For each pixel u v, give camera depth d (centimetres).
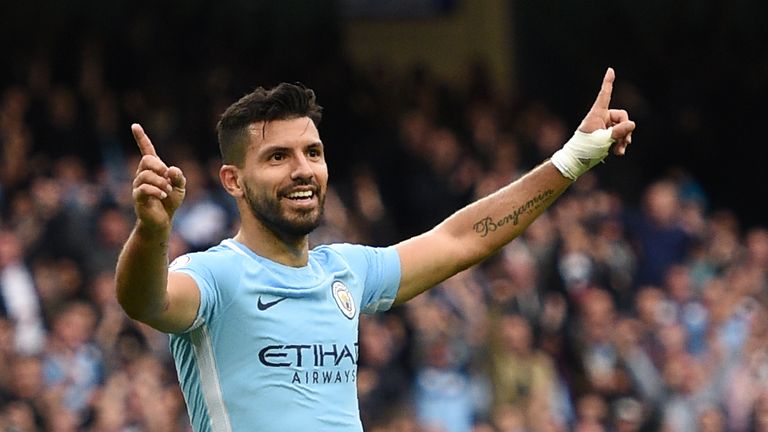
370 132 5775
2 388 3553
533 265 4700
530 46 6638
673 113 6359
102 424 3622
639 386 4538
